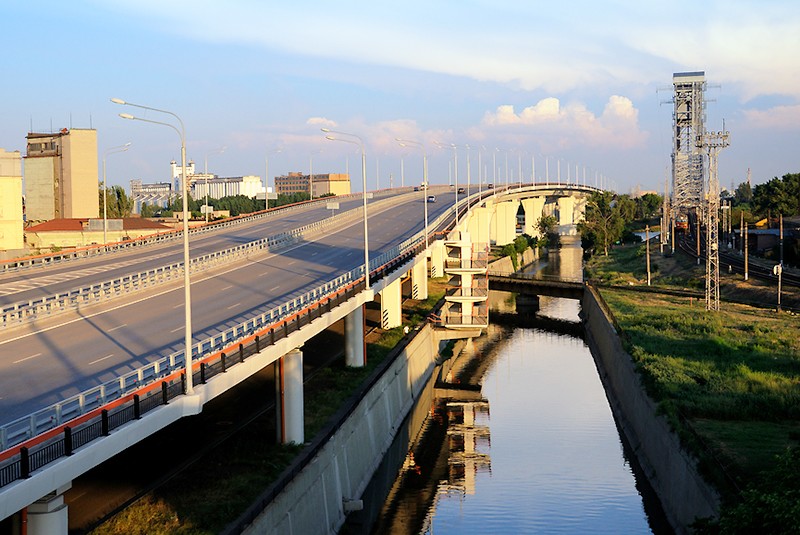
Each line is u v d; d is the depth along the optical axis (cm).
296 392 4553
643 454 5750
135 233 12912
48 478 2266
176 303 5716
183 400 3050
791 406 5266
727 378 6088
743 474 4031
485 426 7125
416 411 7581
